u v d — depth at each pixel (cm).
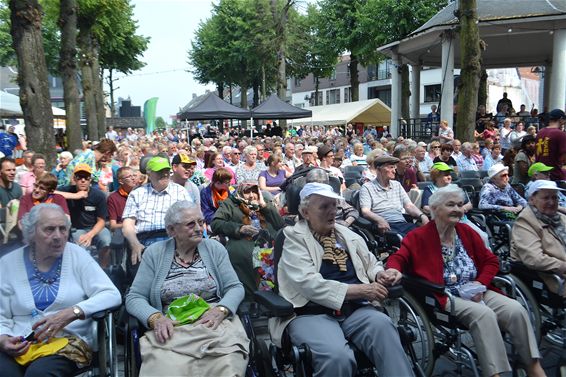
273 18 3425
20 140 1678
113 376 358
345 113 3378
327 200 387
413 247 429
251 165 970
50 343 340
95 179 863
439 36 1781
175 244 396
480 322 386
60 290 359
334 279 388
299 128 3678
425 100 4609
